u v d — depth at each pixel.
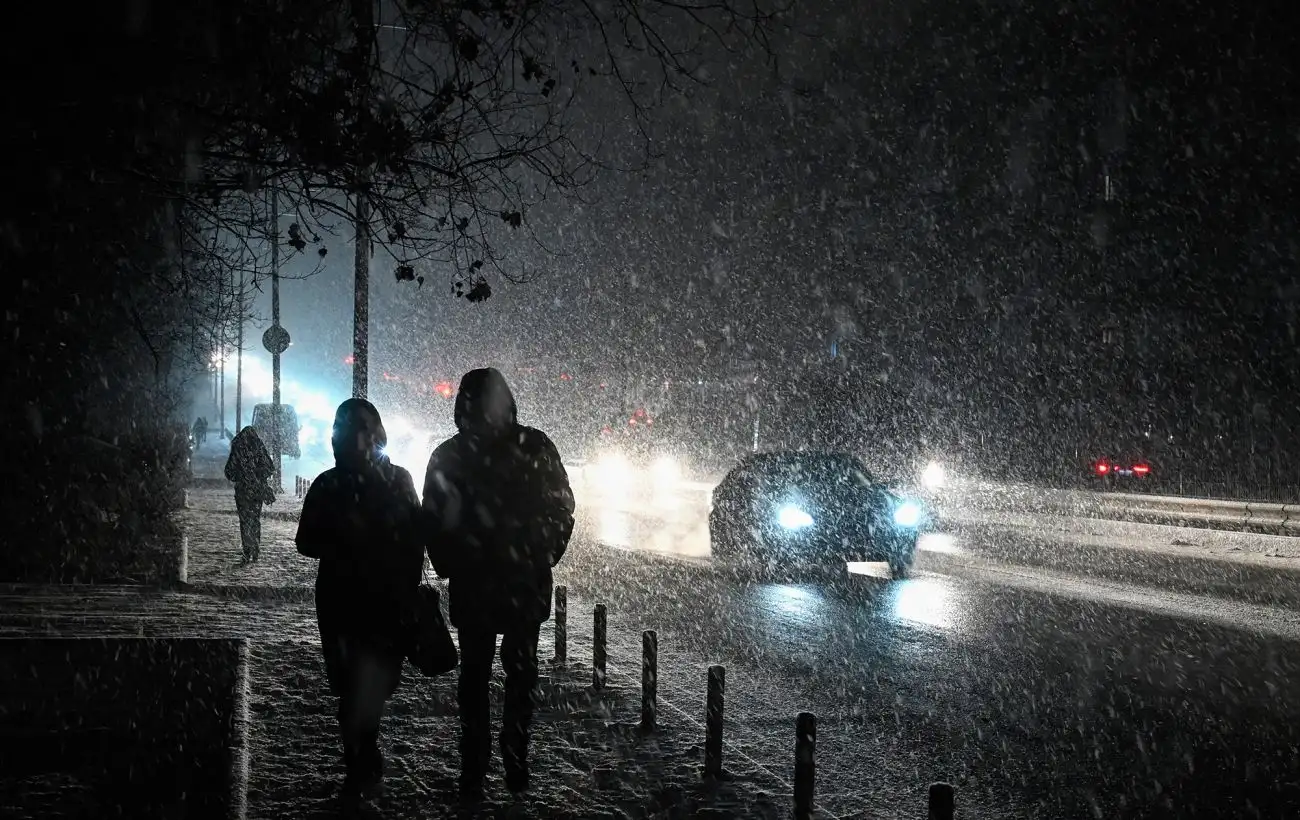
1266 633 11.11
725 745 7.14
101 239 9.86
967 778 6.59
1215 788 6.41
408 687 8.20
